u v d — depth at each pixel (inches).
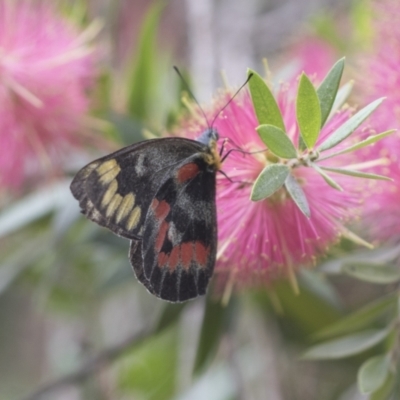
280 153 14.9
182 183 16.2
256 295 19.4
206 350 18.4
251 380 21.0
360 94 17.6
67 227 19.0
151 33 20.2
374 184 16.5
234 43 23.1
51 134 19.1
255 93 15.0
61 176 19.5
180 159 16.1
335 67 15.0
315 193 15.8
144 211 16.2
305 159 15.0
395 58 17.0
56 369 23.0
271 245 16.0
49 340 29.6
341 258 17.1
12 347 33.0
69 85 19.0
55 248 19.7
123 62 22.0
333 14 22.0
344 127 14.9
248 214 15.9
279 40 24.2
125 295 22.9
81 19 20.4
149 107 20.3
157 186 16.2
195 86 20.0
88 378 20.0
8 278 20.5
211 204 16.1
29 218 19.7
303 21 22.8
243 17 24.4
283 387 21.2
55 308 22.3
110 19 21.7
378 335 16.6
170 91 19.9
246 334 21.8
